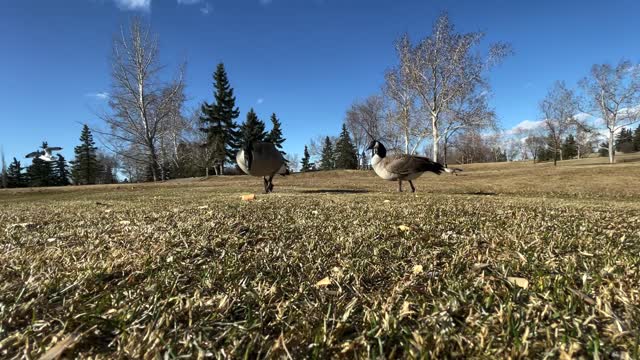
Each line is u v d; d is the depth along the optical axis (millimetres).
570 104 41344
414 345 1283
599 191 12492
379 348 1288
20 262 2342
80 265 2232
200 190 11938
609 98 39375
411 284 1897
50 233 3373
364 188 13023
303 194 7828
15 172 66125
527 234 2980
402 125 34875
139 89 33156
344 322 1475
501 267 2080
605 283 1819
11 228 3701
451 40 27828
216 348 1312
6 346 1311
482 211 4500
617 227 3402
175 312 1571
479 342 1320
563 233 3041
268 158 8531
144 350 1263
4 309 1556
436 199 6301
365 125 50344
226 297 1686
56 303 1697
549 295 1678
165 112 34156
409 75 29500
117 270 2160
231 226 3412
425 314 1558
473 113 28703
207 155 52375
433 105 29531
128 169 63906
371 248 2627
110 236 3143
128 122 33250
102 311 1603
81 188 20375
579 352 1237
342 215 4113
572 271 1978
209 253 2574
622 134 87000
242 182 19203
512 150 100750
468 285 1848
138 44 32500
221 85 53844
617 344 1285
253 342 1315
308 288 1871
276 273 2102
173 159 44719
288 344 1329
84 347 1335
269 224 3539
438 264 2281
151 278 1999
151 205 5641
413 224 3486
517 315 1476
